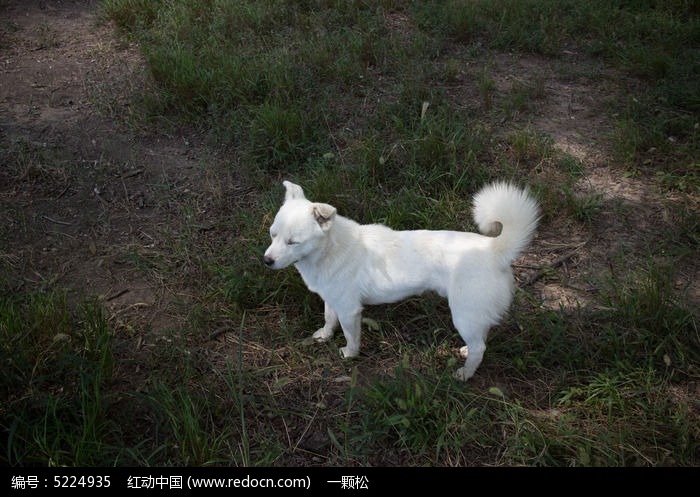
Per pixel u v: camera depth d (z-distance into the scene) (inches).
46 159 204.8
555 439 118.1
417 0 318.0
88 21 313.0
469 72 267.9
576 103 249.9
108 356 130.1
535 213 124.2
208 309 153.4
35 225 180.4
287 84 234.2
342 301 134.0
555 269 170.1
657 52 272.5
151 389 129.6
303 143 207.8
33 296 144.6
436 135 210.1
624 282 162.1
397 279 130.6
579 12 307.4
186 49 258.1
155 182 202.5
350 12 301.7
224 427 124.1
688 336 142.6
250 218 181.8
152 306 156.2
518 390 134.9
